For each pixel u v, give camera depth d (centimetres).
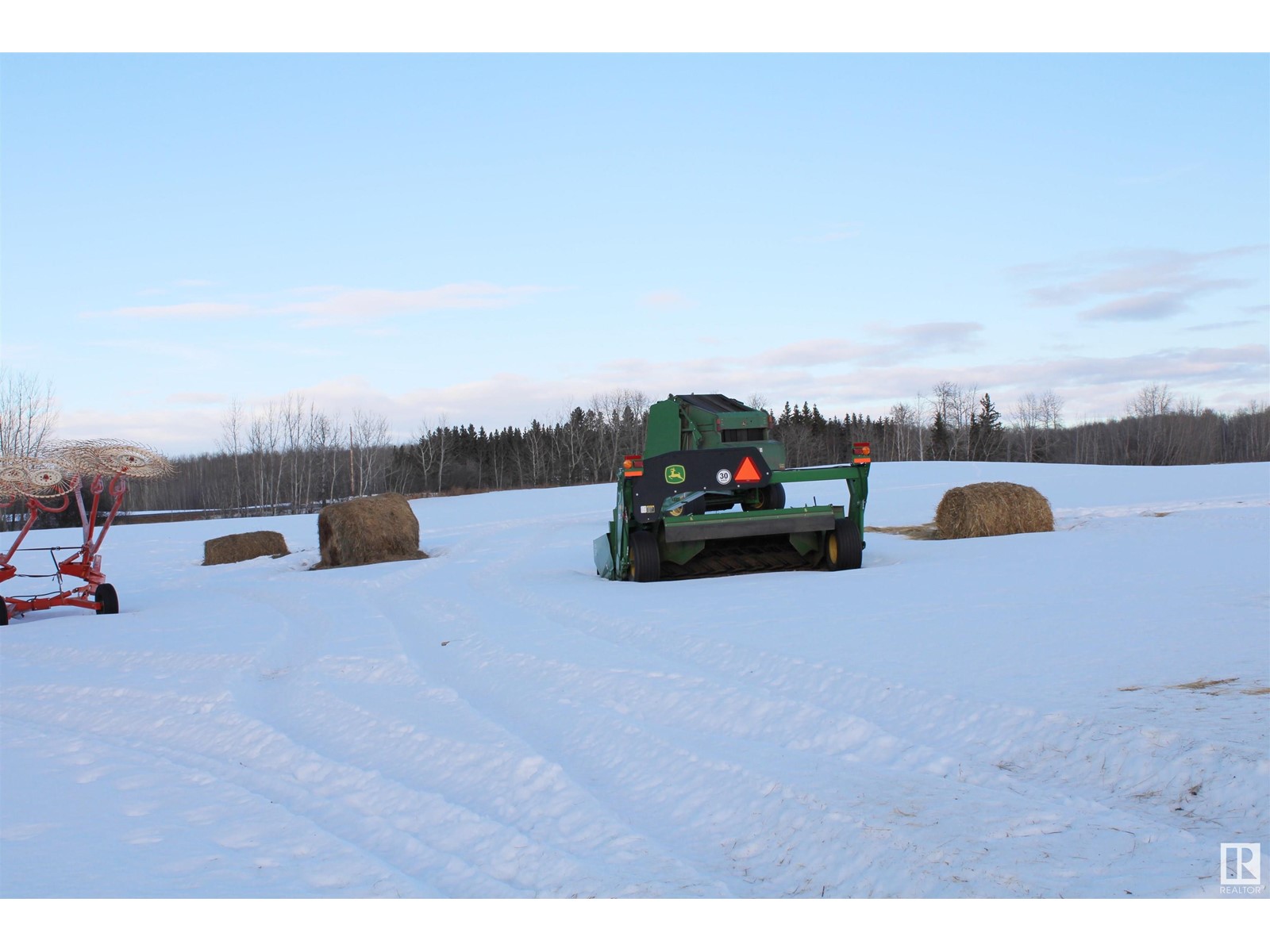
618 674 677
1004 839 362
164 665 872
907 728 505
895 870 346
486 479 9012
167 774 544
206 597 1498
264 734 612
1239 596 805
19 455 1336
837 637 733
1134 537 1378
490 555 1878
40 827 453
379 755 560
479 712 629
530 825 432
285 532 2897
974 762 448
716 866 375
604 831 416
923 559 1288
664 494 1266
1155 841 348
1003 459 9800
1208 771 391
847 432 10538
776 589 1061
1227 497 2192
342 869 390
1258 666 553
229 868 395
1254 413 9462
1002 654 632
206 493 7569
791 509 1272
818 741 503
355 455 7525
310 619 1142
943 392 10081
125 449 1368
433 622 1028
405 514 2012
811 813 403
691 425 1401
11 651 1013
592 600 1070
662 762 494
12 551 1356
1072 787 411
